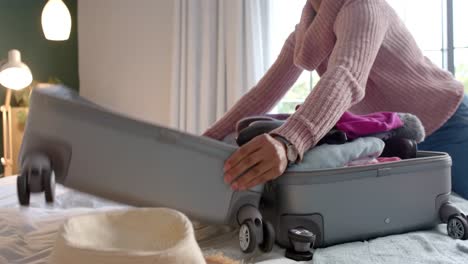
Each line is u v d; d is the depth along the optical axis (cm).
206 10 258
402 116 88
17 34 273
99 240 44
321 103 71
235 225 67
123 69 296
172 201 62
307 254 61
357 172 68
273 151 63
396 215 72
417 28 220
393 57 100
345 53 78
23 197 59
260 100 115
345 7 87
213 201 64
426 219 75
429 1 218
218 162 64
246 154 64
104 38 300
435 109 102
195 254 41
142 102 293
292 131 68
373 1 87
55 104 58
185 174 62
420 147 108
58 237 42
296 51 103
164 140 61
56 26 236
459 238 70
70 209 80
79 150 58
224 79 256
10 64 224
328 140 76
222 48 254
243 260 61
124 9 294
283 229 65
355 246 66
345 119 81
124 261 37
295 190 64
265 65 247
